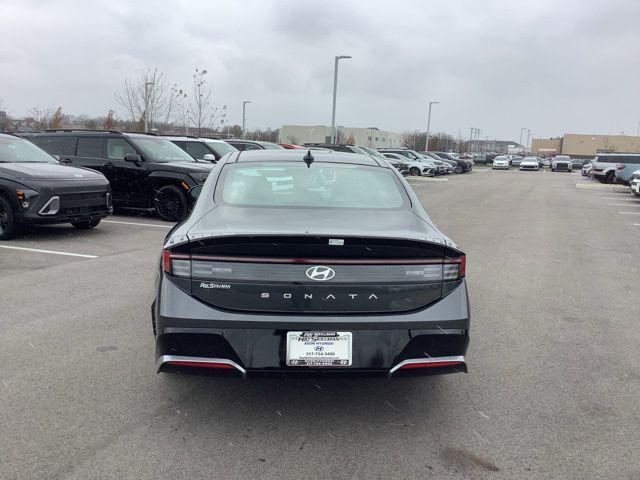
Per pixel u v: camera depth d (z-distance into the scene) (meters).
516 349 4.57
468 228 12.00
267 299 2.94
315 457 2.91
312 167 4.19
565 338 4.88
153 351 4.25
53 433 3.06
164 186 11.00
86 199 8.91
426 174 37.16
